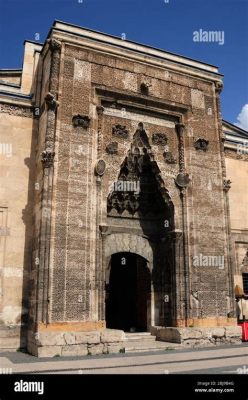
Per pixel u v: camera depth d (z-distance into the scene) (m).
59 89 14.98
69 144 14.69
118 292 20.27
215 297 16.16
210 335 15.34
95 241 14.39
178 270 15.83
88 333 13.14
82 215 14.32
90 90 15.64
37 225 14.42
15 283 14.83
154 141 16.77
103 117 15.90
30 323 13.95
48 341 12.57
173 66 17.70
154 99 16.88
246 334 16.81
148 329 16.55
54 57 15.20
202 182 17.17
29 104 16.66
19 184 15.77
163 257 16.97
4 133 16.05
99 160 14.97
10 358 12.16
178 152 17.20
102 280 14.19
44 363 11.02
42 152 14.30
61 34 15.52
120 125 16.14
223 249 16.92
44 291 13.09
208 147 17.75
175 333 14.92
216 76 18.73
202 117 17.97
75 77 15.41
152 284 16.92
